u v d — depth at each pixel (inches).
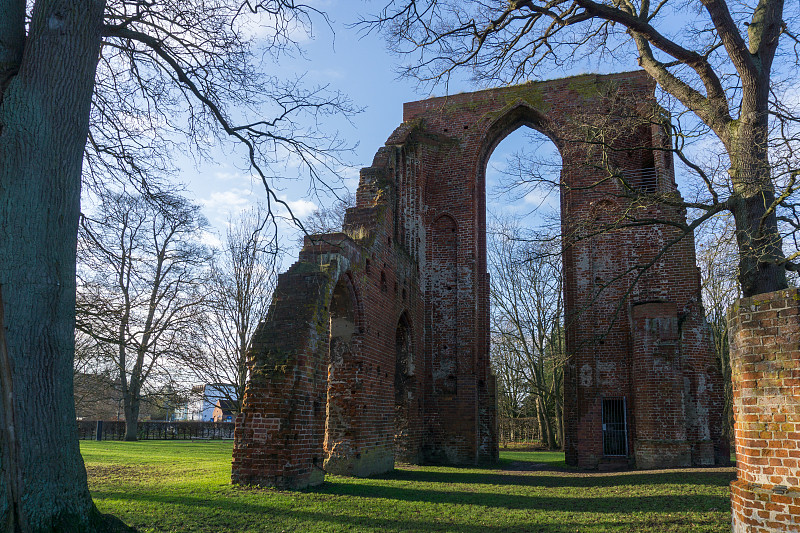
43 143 230.4
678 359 669.9
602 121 539.5
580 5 476.1
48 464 219.6
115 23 333.7
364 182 710.5
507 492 447.5
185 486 410.9
